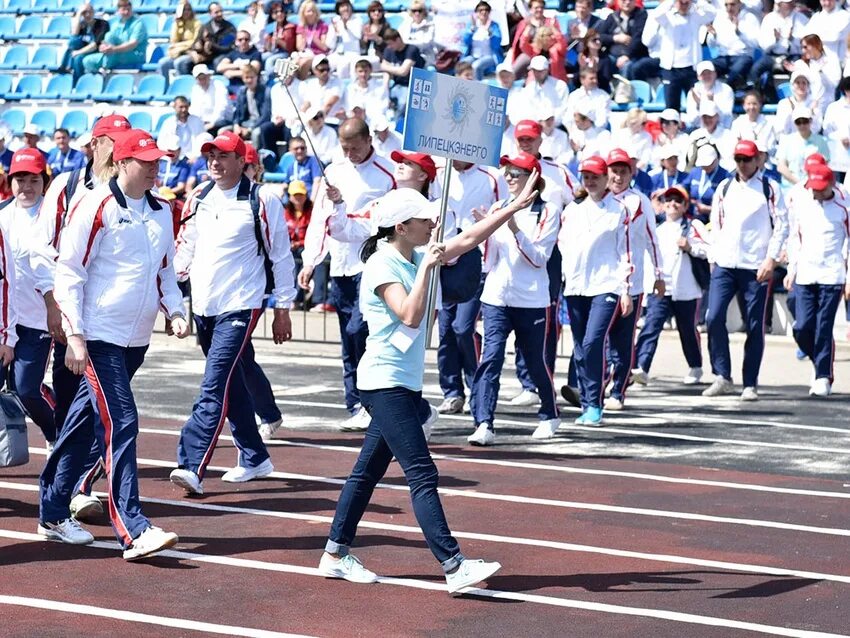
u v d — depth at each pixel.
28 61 30.53
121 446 8.47
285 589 7.97
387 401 7.80
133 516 8.43
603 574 8.38
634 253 14.36
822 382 16.27
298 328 20.75
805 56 22.31
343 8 26.02
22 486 10.76
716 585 8.16
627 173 14.01
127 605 7.62
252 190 10.58
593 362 13.91
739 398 16.08
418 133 10.02
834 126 21.47
